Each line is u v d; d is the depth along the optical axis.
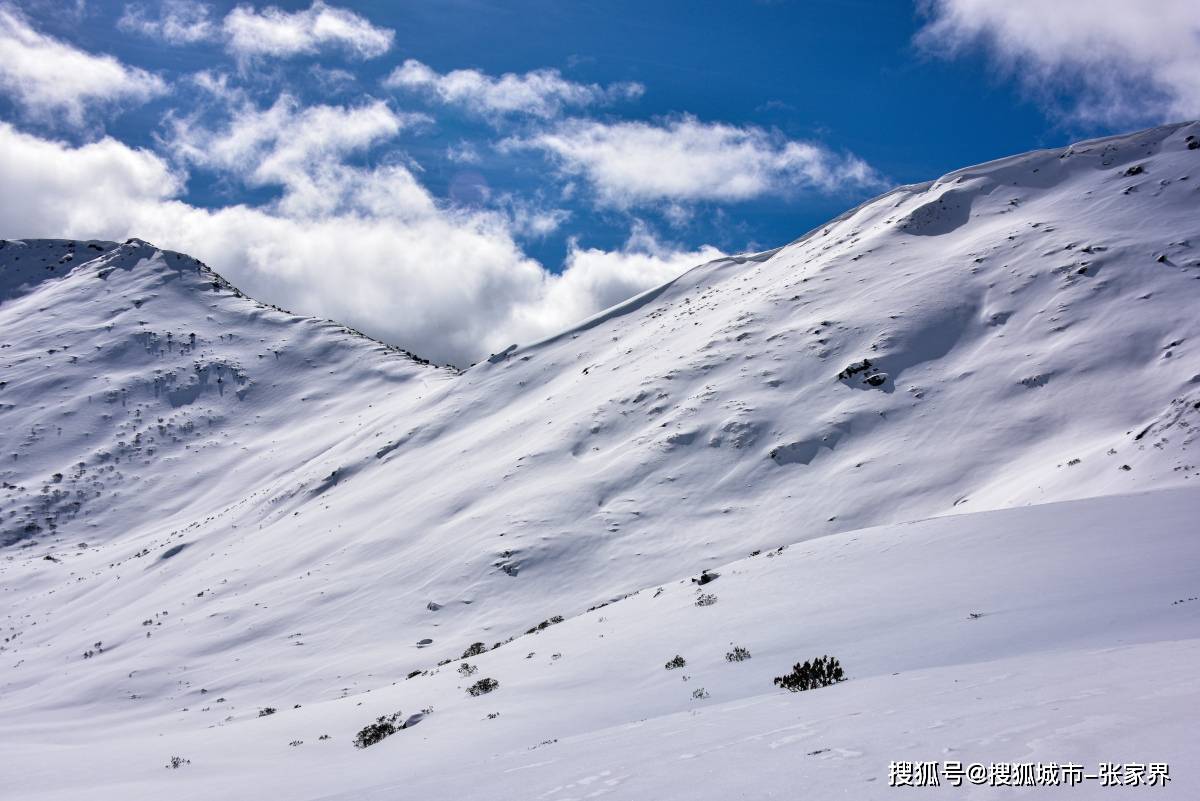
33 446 179.12
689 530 67.06
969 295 85.25
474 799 10.72
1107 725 7.46
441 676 32.12
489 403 122.19
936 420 69.94
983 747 7.57
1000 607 18.61
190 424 187.88
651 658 22.89
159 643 73.19
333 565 81.50
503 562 68.69
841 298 94.50
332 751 24.03
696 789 8.45
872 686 13.12
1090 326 72.88
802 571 27.28
